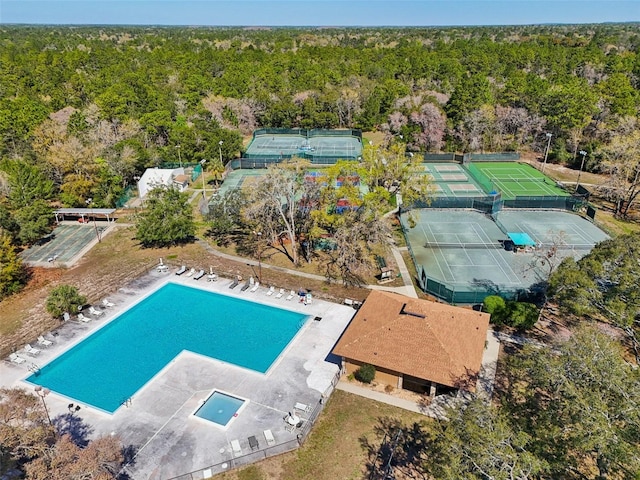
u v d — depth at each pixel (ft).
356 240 154.40
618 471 66.54
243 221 182.19
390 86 385.09
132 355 123.13
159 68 459.32
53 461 71.26
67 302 135.33
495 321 132.87
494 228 198.90
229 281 157.48
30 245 188.44
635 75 397.39
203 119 324.60
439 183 257.96
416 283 156.04
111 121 313.73
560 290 112.16
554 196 232.94
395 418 102.99
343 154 311.06
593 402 66.85
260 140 357.61
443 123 314.35
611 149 225.76
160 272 163.43
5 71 444.96
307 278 159.43
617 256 109.81
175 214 179.01
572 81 342.44
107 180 226.38
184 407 104.94
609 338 84.23
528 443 69.92
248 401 106.42
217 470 89.51
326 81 424.05
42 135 254.88
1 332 132.98
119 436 96.94
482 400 78.07
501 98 340.39
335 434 98.73
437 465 69.92
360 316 123.13
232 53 555.28
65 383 112.98
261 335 131.23
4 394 91.86
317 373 115.85
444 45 609.01
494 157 296.71
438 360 107.04
